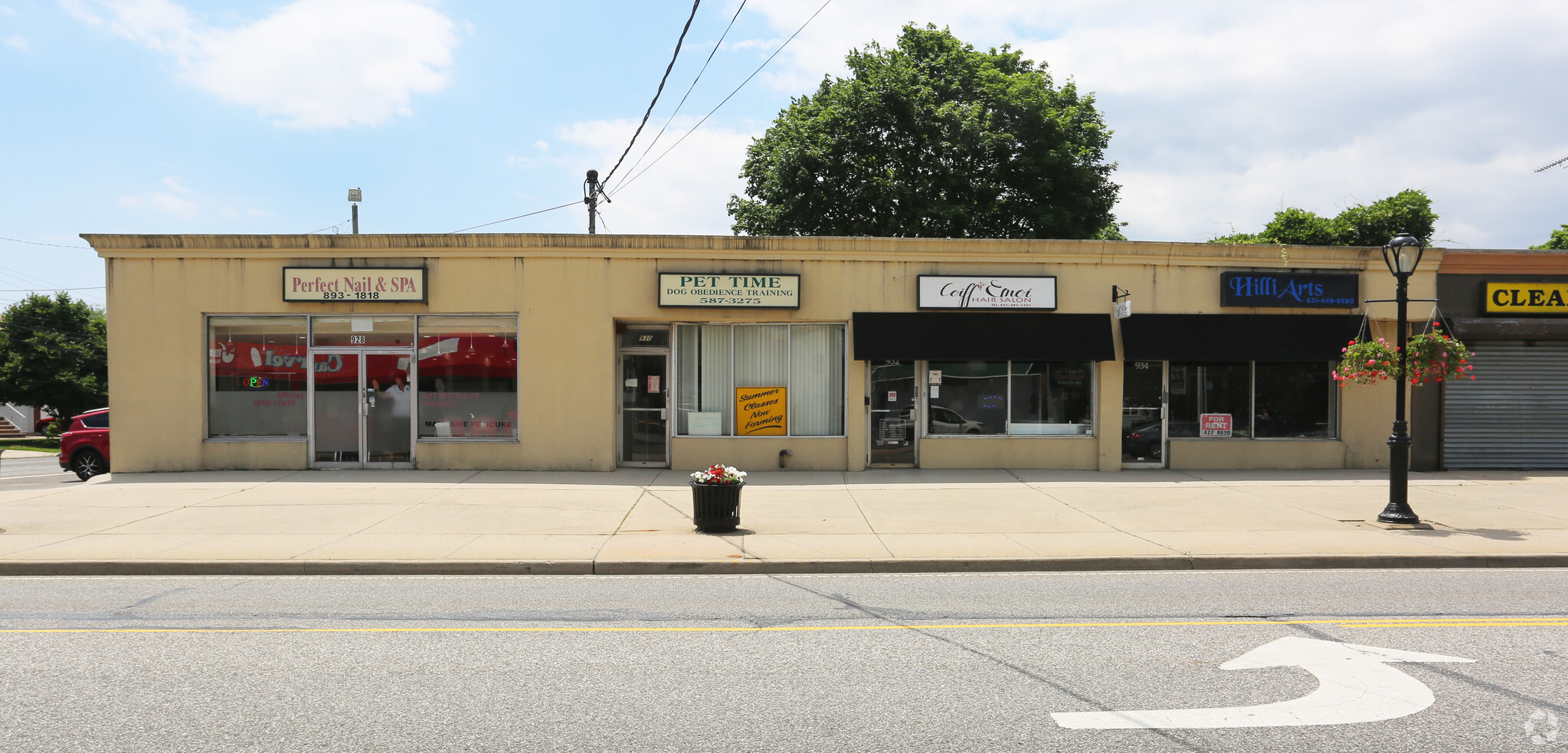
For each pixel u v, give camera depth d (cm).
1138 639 617
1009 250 1521
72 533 1006
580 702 486
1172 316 1533
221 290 1489
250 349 1511
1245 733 439
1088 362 1566
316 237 1482
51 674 535
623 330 1556
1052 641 611
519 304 1498
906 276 1521
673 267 1501
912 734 438
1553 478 1485
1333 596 755
